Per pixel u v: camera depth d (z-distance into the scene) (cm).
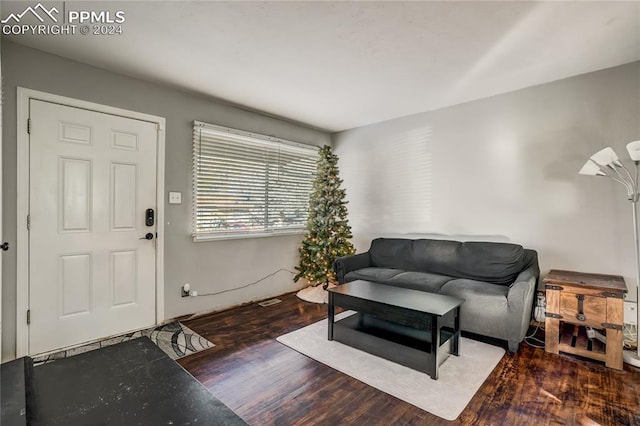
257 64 263
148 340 132
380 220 440
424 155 393
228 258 359
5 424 69
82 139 258
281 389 198
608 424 165
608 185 275
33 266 236
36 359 233
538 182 310
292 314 339
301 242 448
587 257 284
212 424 81
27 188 233
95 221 265
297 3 185
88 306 262
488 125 341
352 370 220
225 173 356
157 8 189
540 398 188
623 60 258
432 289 296
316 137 474
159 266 303
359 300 249
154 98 299
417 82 302
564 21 202
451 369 221
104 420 82
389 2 184
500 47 236
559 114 297
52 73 243
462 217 362
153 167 298
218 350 251
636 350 248
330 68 271
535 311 300
